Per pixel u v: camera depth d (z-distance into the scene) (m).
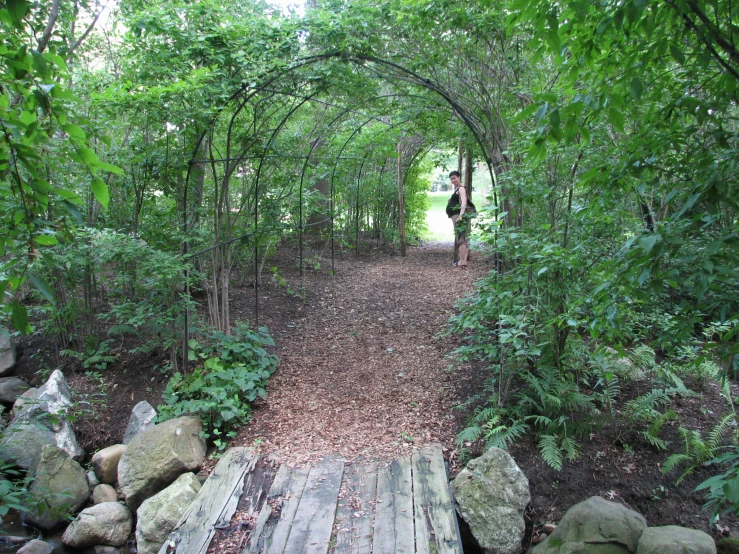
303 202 7.00
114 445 3.93
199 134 4.43
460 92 5.19
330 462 3.41
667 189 2.06
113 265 5.24
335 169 7.80
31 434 3.85
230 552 2.63
